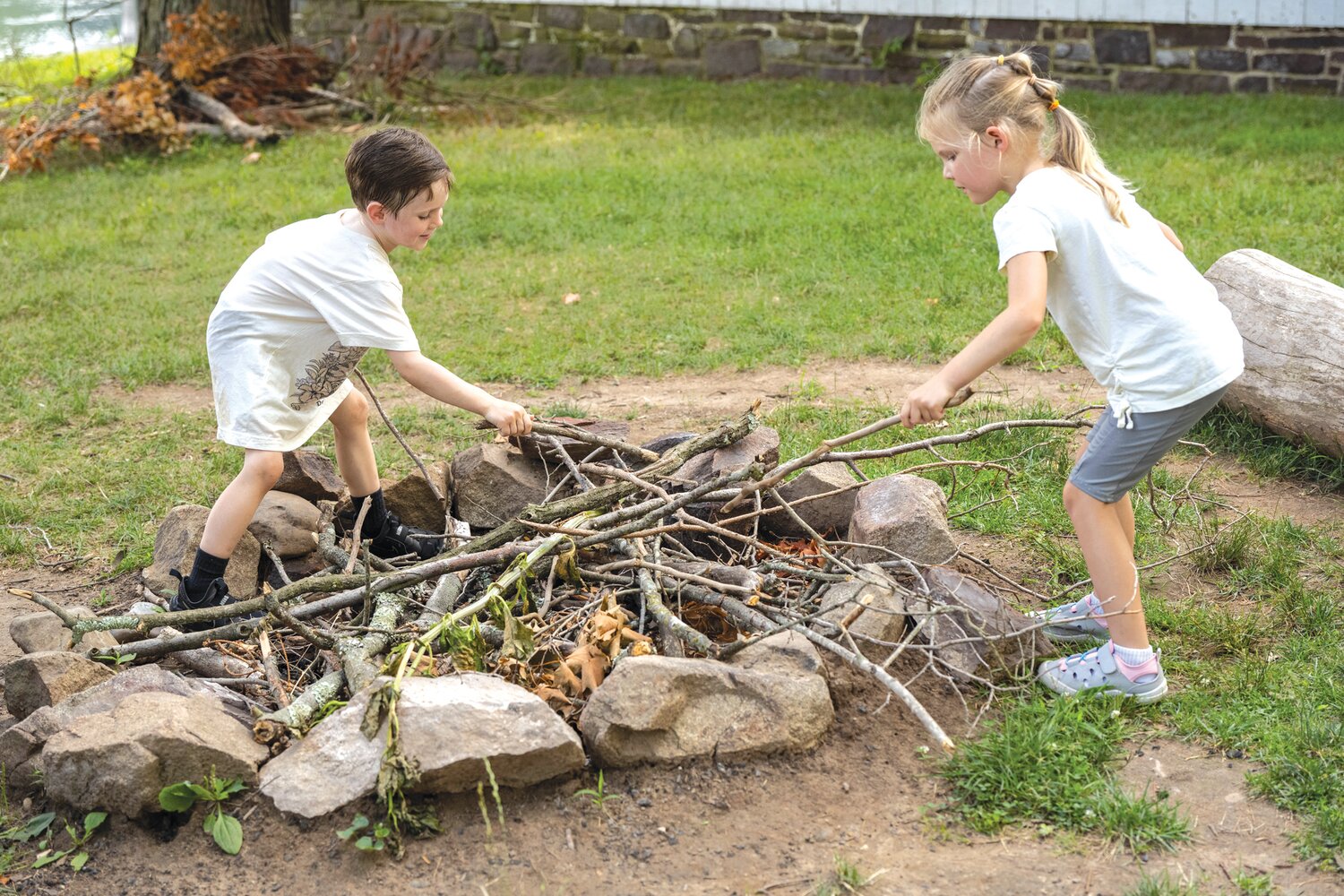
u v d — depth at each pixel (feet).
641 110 42.32
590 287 24.88
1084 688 10.55
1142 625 10.48
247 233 29.66
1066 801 9.22
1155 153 32.12
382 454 17.13
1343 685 10.66
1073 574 12.95
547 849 8.91
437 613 11.37
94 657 10.80
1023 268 9.61
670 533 12.88
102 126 39.11
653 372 20.33
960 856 8.80
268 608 10.64
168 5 41.93
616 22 48.83
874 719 10.28
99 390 20.36
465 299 24.39
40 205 32.94
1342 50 38.68
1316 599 12.26
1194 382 9.79
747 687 9.75
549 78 49.14
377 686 9.52
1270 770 9.48
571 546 11.39
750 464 11.66
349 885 8.67
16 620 11.48
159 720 9.29
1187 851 8.75
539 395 19.67
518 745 9.11
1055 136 10.18
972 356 9.66
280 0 43.32
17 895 8.80
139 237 29.45
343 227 11.22
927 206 28.78
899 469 15.60
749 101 42.96
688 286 24.66
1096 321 10.00
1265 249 23.58
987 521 14.19
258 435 11.15
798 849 8.91
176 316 23.94
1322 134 32.81
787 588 11.69
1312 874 8.46
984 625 10.98
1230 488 15.25
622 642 10.91
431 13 51.24
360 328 10.96
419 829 9.00
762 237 27.50
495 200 31.24
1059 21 42.11
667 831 9.06
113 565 14.30
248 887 8.74
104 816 9.19
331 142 39.04
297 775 9.25
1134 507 14.43
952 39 44.11
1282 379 15.60
